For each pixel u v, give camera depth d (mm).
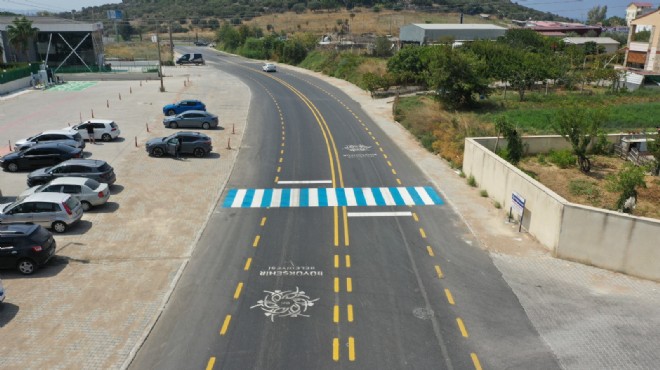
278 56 95125
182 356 13477
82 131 34844
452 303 15883
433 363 13109
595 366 12992
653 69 66750
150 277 17562
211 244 20094
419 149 34250
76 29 69438
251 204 24266
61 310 15547
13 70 56812
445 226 21656
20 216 20703
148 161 30953
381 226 21703
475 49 53625
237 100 52125
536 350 13625
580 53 69688
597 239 17891
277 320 15078
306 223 22078
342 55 78125
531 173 27016
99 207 23719
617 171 27969
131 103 49219
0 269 18000
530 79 51625
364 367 12961
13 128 38531
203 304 15938
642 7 165375
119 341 14078
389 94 55750
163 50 113000
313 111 47031
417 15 163875
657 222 16656
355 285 16969
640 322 14836
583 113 27984
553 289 16672
